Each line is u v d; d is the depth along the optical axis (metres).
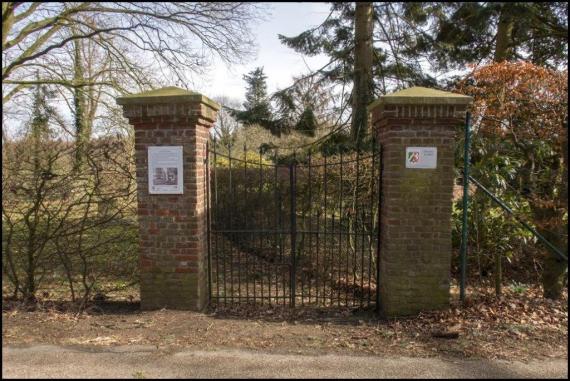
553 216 5.29
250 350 3.96
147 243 4.92
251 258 8.16
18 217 5.05
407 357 3.81
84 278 5.23
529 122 5.91
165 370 3.55
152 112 4.66
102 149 5.08
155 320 4.67
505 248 5.82
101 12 8.20
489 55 9.99
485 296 5.25
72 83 8.86
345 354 3.88
